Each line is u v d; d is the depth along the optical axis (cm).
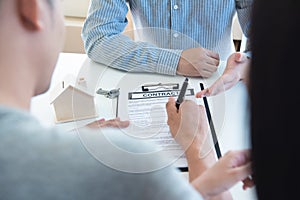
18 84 37
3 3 34
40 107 87
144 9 119
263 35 29
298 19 27
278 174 29
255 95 30
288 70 28
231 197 58
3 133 34
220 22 121
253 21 30
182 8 118
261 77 29
